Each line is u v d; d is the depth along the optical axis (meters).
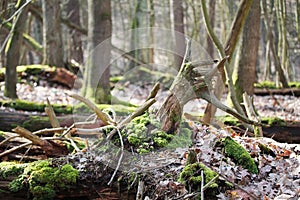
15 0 7.84
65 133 4.18
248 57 7.23
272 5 12.64
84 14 18.11
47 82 10.95
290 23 14.72
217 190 3.41
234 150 3.85
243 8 5.83
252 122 4.30
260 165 3.82
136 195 3.57
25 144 4.18
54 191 3.58
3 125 6.13
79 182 3.61
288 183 3.55
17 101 7.17
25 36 12.67
